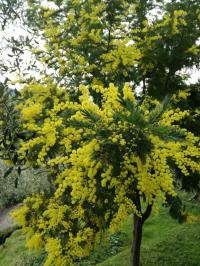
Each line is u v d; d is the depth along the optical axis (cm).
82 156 357
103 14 563
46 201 467
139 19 608
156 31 576
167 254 712
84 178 392
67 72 564
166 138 326
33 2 529
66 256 442
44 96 514
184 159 406
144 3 599
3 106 344
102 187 396
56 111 426
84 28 555
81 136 405
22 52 357
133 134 332
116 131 340
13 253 907
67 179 384
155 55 565
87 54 551
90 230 446
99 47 552
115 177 366
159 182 364
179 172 537
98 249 787
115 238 820
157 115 321
